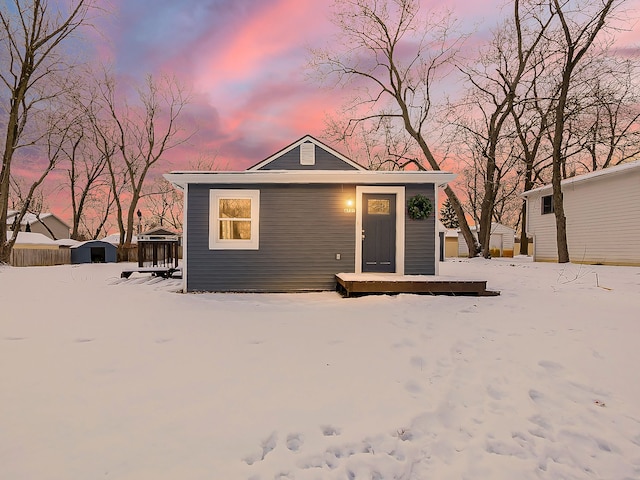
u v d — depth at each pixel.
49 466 1.94
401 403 2.75
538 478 2.03
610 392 2.87
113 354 3.58
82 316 5.10
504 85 18.73
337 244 8.27
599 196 13.86
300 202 8.28
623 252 12.80
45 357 3.45
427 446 2.29
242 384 2.99
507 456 2.21
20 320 4.78
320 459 2.12
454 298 6.43
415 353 3.71
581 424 2.49
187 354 3.63
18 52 14.98
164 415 2.48
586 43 13.15
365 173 8.05
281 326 4.68
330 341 4.07
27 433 2.22
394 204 8.34
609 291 6.66
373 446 2.25
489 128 20.16
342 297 7.25
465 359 3.55
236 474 1.95
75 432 2.25
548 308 5.38
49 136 17.70
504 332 4.29
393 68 17.89
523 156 21.53
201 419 2.45
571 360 3.41
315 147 11.53
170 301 6.55
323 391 2.90
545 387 2.97
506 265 13.87
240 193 8.27
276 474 1.97
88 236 38.56
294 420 2.48
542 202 16.94
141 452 2.08
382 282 7.02
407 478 2.02
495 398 2.85
